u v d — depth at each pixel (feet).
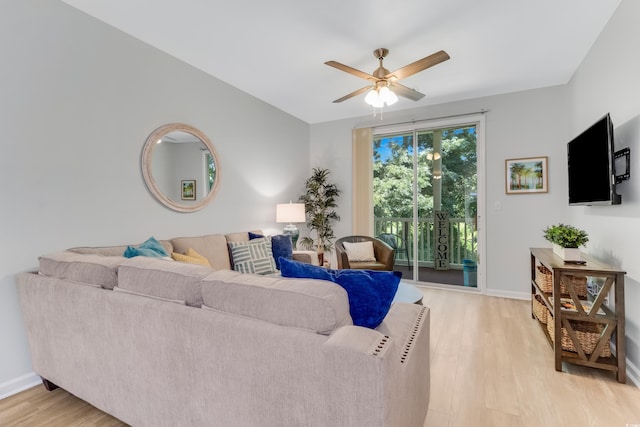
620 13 6.81
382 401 2.61
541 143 11.57
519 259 12.01
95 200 7.52
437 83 11.20
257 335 3.25
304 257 11.64
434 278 13.96
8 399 5.92
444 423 5.10
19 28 6.27
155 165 8.79
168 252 8.34
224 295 3.72
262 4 6.90
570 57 9.27
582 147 8.25
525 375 6.53
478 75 10.53
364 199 15.10
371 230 14.99
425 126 13.74
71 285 5.16
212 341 3.58
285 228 13.24
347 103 13.43
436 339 8.31
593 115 8.54
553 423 5.09
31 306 5.75
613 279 6.32
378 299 3.95
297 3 6.84
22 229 6.33
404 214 14.62
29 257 6.42
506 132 12.14
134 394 4.45
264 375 3.23
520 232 11.96
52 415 5.42
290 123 14.90
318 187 15.49
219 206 10.98
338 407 2.81
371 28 7.79
